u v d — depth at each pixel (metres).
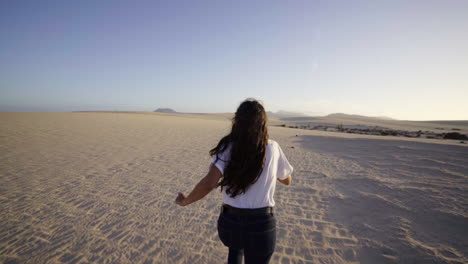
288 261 2.73
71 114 36.03
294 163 8.09
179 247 3.00
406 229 3.32
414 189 4.99
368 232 3.31
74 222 3.66
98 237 3.23
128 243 3.09
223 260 2.74
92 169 6.89
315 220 3.75
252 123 1.32
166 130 19.91
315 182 5.78
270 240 1.38
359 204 4.30
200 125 28.62
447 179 5.76
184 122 33.38
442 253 2.74
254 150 1.31
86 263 2.69
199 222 3.68
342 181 5.80
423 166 7.27
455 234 3.15
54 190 5.09
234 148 1.31
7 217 3.82
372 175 6.27
